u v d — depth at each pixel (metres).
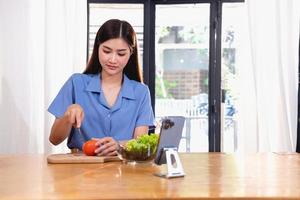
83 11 3.19
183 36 3.50
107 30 1.89
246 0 3.16
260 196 1.03
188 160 1.68
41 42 3.18
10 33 3.13
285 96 3.15
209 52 3.45
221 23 3.42
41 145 3.17
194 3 3.44
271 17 3.16
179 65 3.52
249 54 3.18
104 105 2.00
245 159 1.72
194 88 3.51
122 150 1.53
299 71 3.14
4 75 3.13
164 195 1.02
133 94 2.04
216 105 3.44
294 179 1.26
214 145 3.45
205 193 1.05
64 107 2.01
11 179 1.23
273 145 3.20
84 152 1.67
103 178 1.25
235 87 3.42
